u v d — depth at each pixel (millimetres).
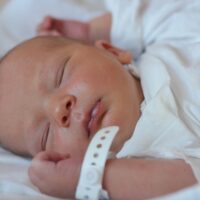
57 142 1069
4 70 1206
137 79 1251
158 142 1057
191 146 1023
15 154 1216
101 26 1554
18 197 982
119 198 949
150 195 931
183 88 1152
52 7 1615
